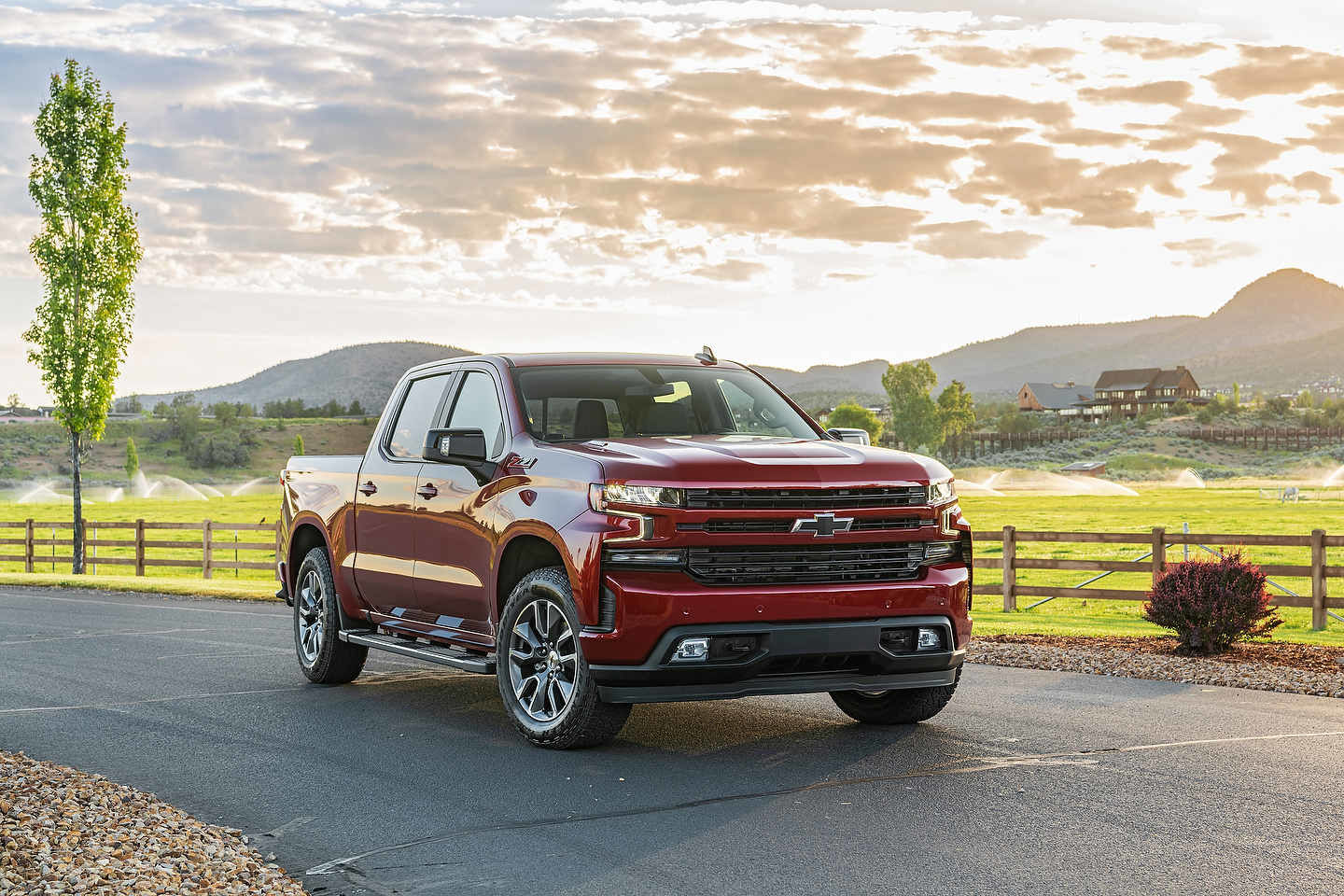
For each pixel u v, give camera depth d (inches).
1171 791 245.3
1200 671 400.2
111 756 293.7
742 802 240.5
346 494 369.1
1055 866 198.8
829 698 354.0
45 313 1024.2
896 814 230.2
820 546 269.3
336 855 213.6
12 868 193.8
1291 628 620.1
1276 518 2413.9
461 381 336.8
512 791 252.1
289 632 553.9
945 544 285.1
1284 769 263.1
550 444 293.9
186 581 884.0
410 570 333.7
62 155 1008.2
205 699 369.4
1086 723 314.0
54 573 1119.0
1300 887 188.1
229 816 240.8
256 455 6963.6
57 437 7052.2
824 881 193.5
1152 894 185.5
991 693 363.6
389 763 280.4
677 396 325.4
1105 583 1182.3
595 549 265.4
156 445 7076.8
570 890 192.2
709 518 261.6
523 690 292.0
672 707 341.4
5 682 406.0
